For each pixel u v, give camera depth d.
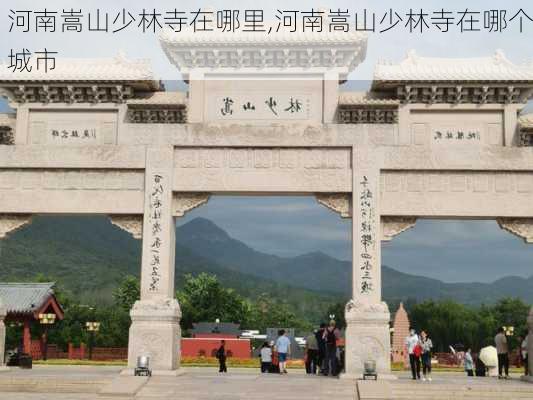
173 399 20.16
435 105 26.25
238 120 26.62
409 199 25.94
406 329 51.47
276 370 31.16
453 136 26.22
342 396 20.42
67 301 70.69
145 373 23.83
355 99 26.62
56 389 22.62
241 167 26.34
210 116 26.70
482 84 25.75
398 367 39.84
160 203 26.17
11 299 47.03
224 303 83.88
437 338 91.31
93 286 174.50
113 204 26.44
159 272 25.81
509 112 26.19
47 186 26.69
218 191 26.23
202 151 26.53
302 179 26.14
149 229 26.06
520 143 26.05
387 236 26.00
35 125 27.08
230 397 20.14
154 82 26.88
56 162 26.61
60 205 26.56
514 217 25.89
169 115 26.62
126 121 26.81
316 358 28.44
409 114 26.34
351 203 26.06
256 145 26.33
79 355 51.81
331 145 26.19
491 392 21.69
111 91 26.72
